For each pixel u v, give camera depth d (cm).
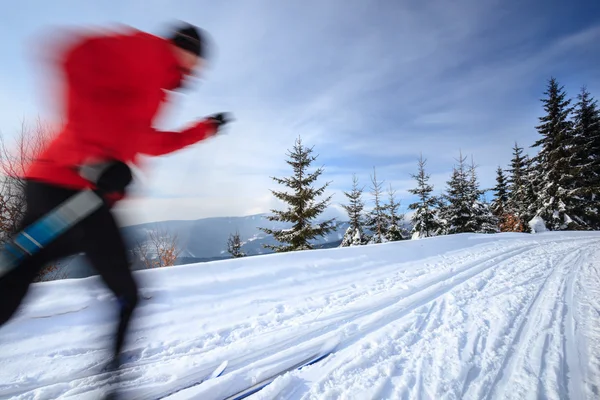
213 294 375
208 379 213
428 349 255
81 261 133
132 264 146
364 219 2425
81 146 125
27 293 111
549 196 2436
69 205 117
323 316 338
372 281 505
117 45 128
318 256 593
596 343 261
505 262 661
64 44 121
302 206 1636
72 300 293
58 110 123
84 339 254
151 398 188
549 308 348
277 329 301
